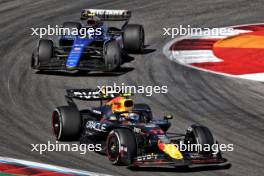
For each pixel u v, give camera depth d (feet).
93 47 267.80
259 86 257.55
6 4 399.03
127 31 299.38
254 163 178.09
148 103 232.94
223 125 212.23
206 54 306.55
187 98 240.53
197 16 378.73
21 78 261.65
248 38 336.29
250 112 226.58
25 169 166.71
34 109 224.12
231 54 306.55
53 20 365.20
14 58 293.43
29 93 242.37
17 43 321.11
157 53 306.76
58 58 273.33
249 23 368.48
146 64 286.46
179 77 267.80
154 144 166.71
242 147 191.72
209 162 163.84
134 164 162.20
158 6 394.52
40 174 162.81
